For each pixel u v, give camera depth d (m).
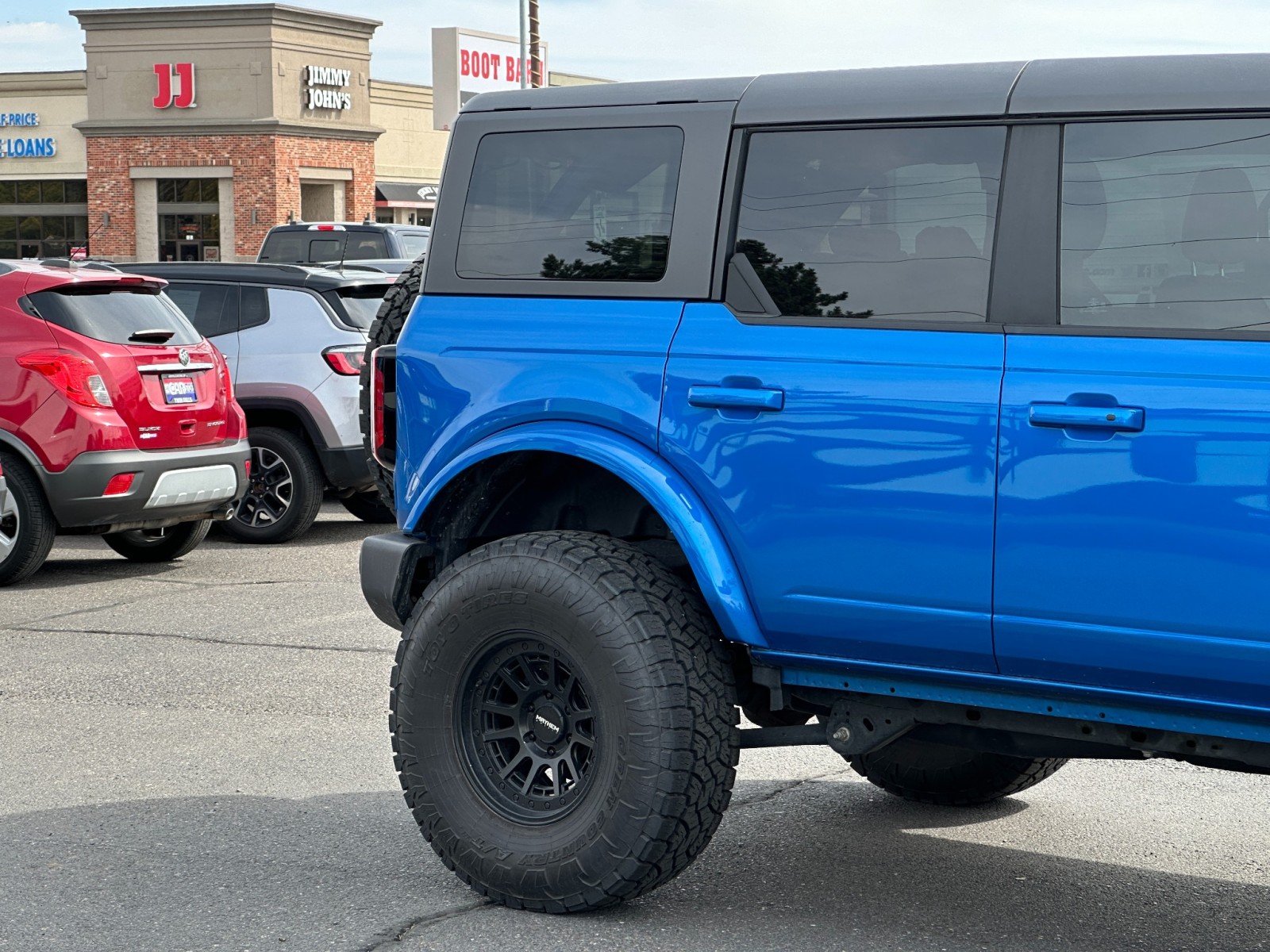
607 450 4.02
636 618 3.95
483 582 4.12
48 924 4.06
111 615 8.46
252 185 47.00
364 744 5.89
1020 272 3.62
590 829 3.98
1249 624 3.31
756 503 3.86
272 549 10.98
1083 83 3.60
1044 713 3.69
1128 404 3.42
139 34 47.50
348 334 11.21
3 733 6.06
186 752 5.78
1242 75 3.45
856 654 3.83
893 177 3.79
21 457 9.24
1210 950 3.91
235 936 3.97
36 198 51.72
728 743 3.98
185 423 9.63
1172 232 3.47
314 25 47.66
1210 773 5.55
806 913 4.14
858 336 3.77
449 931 4.00
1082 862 4.59
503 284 4.27
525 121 4.27
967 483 3.59
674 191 4.04
